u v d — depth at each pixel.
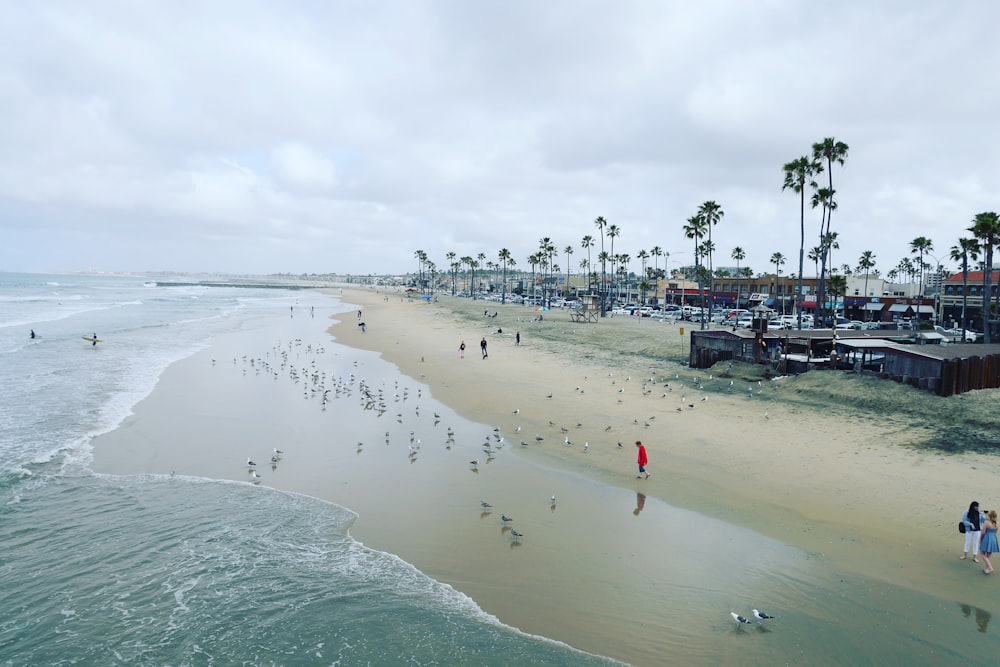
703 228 86.50
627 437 27.91
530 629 13.60
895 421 28.42
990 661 12.11
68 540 17.83
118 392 38.06
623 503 20.48
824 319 80.69
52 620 13.91
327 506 20.47
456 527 18.80
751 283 126.06
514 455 25.88
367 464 24.75
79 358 52.09
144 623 13.84
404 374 46.62
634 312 106.00
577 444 27.19
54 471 23.55
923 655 12.36
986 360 31.97
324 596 15.01
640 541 17.67
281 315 113.56
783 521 18.73
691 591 14.98
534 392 38.06
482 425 30.92
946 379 30.45
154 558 16.84
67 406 33.97
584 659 12.52
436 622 13.89
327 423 31.22
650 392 37.16
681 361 48.66
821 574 15.60
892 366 33.78
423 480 22.89
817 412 30.89
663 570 16.02
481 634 13.41
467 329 81.12
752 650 12.66
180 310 121.56
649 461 24.59
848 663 12.19
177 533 18.41
